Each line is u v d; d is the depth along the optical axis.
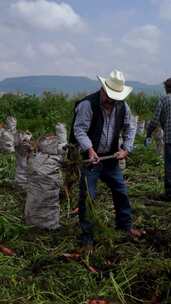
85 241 4.50
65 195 5.73
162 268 3.93
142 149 9.22
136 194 6.85
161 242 4.71
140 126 13.13
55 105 16.67
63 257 4.25
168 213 5.93
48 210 5.00
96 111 4.46
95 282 3.87
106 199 6.25
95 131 4.51
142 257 4.31
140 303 3.68
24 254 4.42
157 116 6.73
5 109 15.63
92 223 4.46
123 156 4.67
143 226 5.36
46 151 5.11
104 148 4.61
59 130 10.12
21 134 6.27
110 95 4.32
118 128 4.59
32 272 4.02
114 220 5.33
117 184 4.79
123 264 4.08
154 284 3.82
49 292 3.67
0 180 6.52
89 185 4.52
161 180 7.64
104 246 4.45
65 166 4.82
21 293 3.68
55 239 4.77
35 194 4.98
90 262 4.20
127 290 3.79
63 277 3.93
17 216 5.32
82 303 3.53
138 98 19.41
